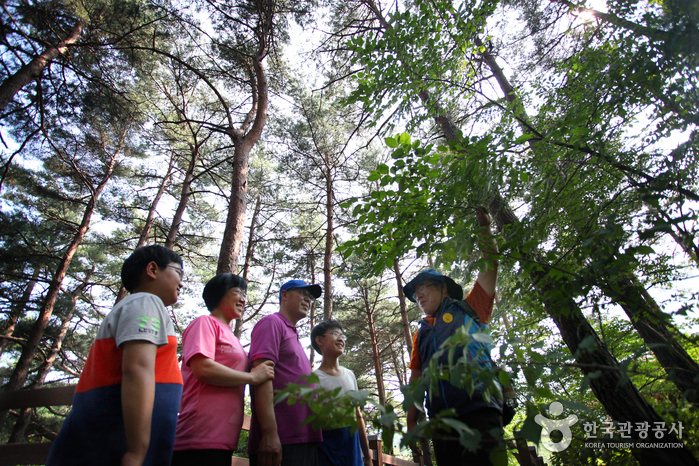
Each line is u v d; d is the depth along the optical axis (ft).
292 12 26.35
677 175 5.52
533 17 20.15
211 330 6.55
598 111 6.76
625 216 5.42
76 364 45.09
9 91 19.24
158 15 26.21
